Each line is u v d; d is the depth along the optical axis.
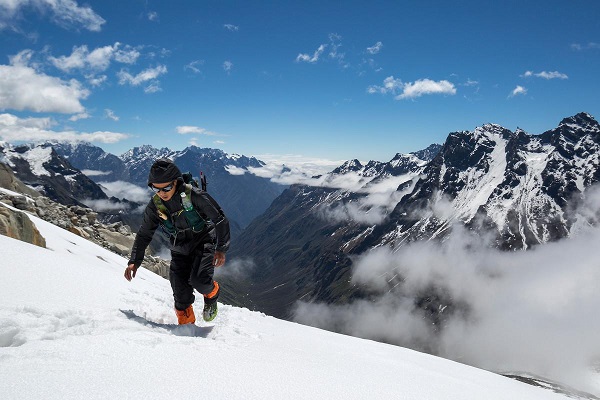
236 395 3.03
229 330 5.35
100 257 13.46
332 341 6.76
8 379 2.64
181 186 4.81
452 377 5.93
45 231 13.09
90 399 2.54
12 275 5.55
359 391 3.81
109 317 4.78
